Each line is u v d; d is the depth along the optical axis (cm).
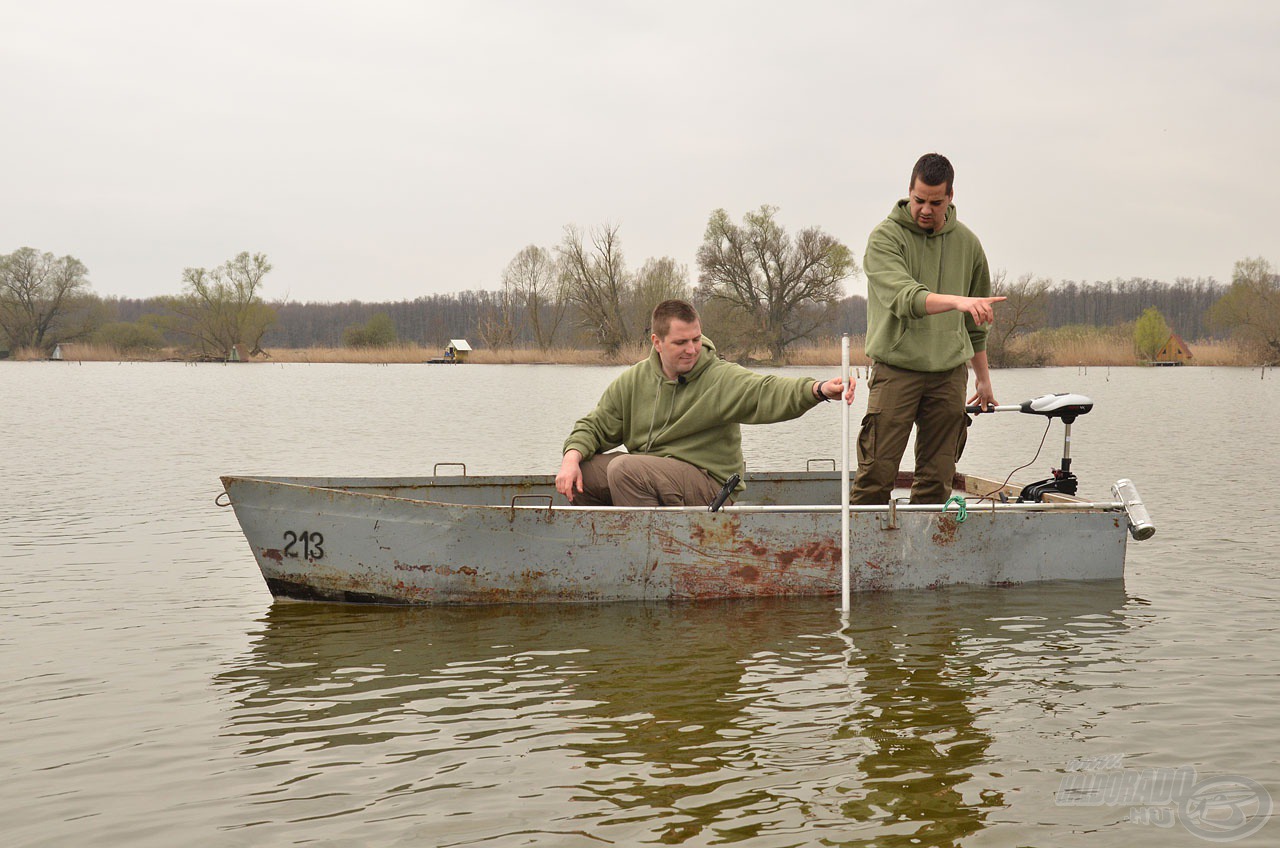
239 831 286
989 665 429
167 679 416
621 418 592
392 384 3844
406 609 524
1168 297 7956
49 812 298
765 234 6350
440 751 340
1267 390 3145
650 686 404
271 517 525
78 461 1254
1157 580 587
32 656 448
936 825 288
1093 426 1798
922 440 615
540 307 7656
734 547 538
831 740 347
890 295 559
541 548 525
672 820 290
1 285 8275
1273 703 383
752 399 551
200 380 4303
